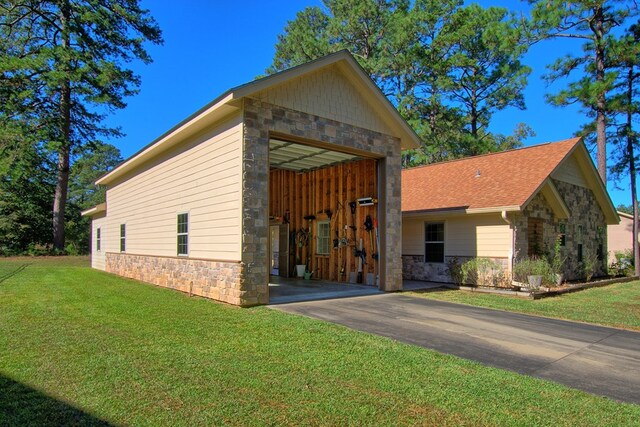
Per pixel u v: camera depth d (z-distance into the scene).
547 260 12.38
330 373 4.28
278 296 9.33
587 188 16.23
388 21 25.33
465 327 6.61
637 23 18.17
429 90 26.84
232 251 8.22
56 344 5.08
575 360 4.98
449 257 13.52
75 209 33.94
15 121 22.00
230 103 8.07
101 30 22.22
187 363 4.47
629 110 17.98
